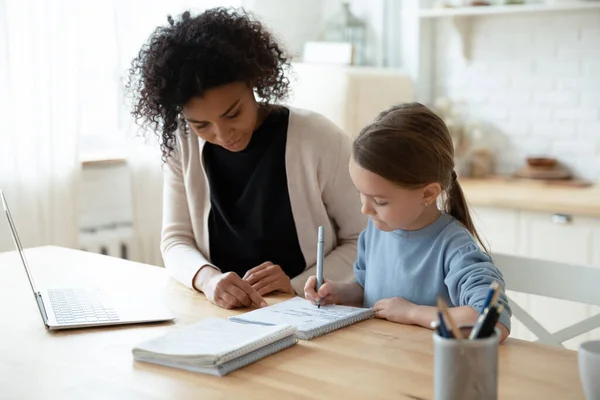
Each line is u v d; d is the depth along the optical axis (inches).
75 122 108.4
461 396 37.1
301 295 69.1
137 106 71.9
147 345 50.8
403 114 57.1
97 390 45.8
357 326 57.2
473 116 144.2
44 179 106.8
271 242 74.9
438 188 57.1
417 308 57.2
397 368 48.1
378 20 147.8
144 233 120.1
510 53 138.8
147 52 67.3
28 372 49.1
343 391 44.4
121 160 117.4
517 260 68.5
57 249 86.0
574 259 115.1
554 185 130.1
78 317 59.4
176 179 78.3
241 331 53.1
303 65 125.0
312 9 148.5
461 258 56.8
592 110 132.4
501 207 120.3
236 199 75.6
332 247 76.1
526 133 139.2
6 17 100.0
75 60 107.6
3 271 76.5
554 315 115.7
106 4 116.1
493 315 37.9
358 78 121.6
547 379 46.1
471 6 134.7
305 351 51.6
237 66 64.2
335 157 73.7
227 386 45.6
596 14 129.6
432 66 147.5
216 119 65.5
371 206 57.5
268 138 73.7
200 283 68.0
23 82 103.2
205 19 66.8
